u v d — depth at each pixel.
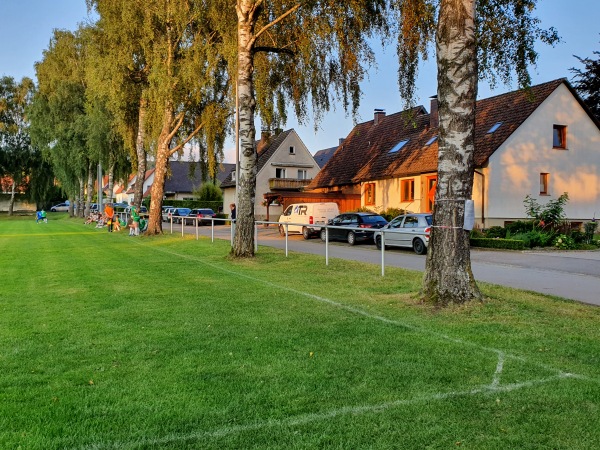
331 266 13.05
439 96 7.84
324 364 4.94
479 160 25.50
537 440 3.38
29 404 3.98
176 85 21.73
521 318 6.84
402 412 3.81
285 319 6.92
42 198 62.47
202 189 61.59
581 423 3.63
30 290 9.55
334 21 14.01
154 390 4.27
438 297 7.69
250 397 4.10
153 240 23.16
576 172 27.98
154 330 6.36
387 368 4.81
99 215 37.56
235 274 11.63
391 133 36.41
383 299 8.37
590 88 35.94
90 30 25.58
